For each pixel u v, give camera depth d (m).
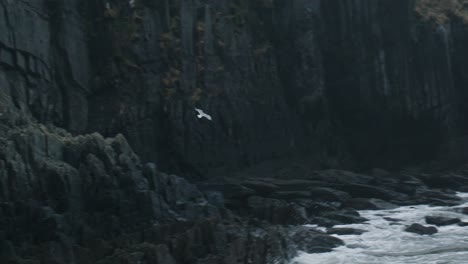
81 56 46.75
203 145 49.00
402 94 56.03
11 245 29.05
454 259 31.64
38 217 31.23
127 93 47.41
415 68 57.09
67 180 33.34
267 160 52.22
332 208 42.19
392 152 56.97
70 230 31.55
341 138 56.31
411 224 38.03
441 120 57.22
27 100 43.28
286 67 54.34
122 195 34.06
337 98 56.25
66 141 36.00
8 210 31.25
